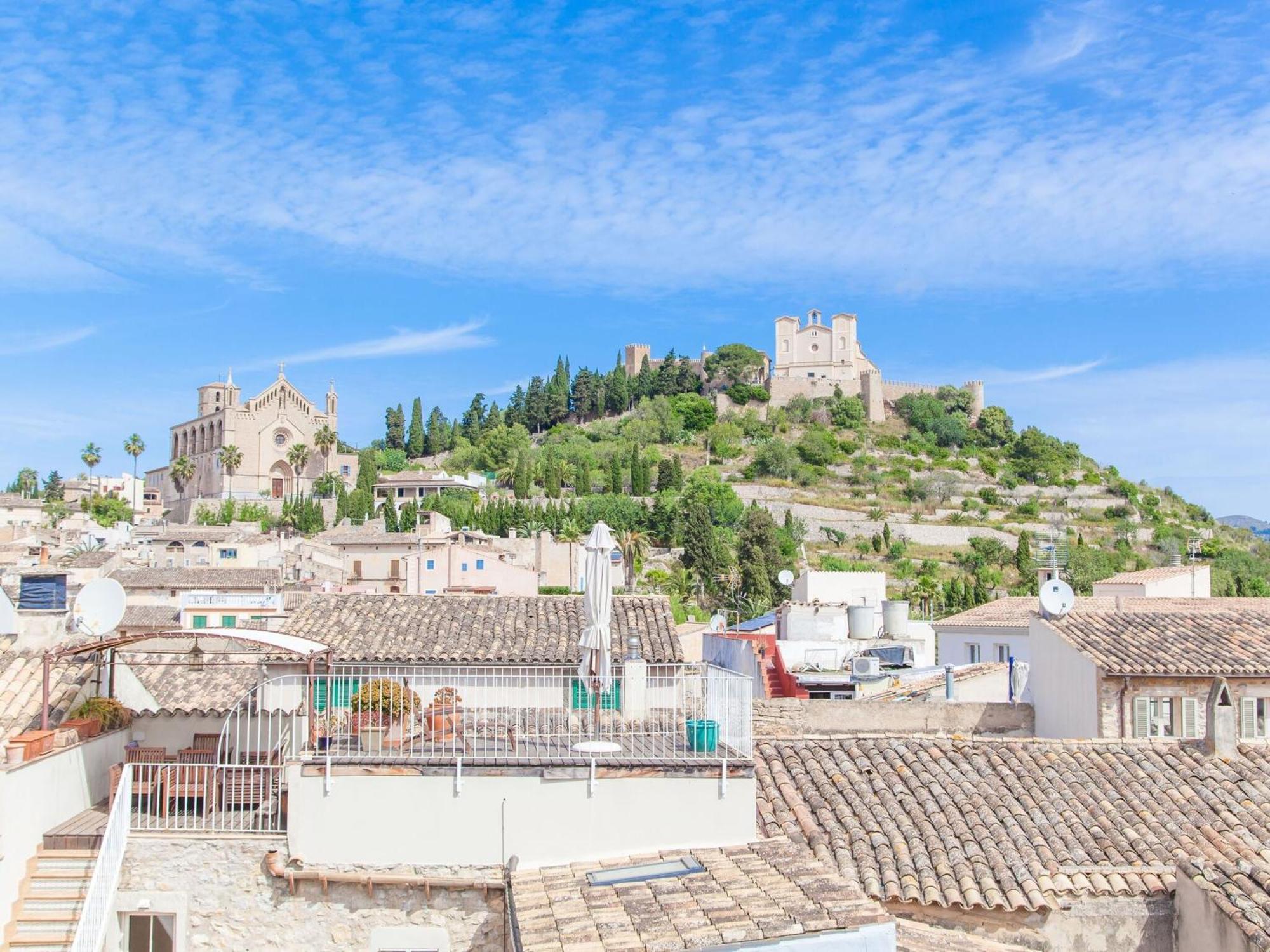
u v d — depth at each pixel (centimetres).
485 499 16550
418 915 1585
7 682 1923
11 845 1569
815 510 17175
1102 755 2125
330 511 16762
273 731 2123
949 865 1747
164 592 7150
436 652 2703
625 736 1909
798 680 3550
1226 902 1549
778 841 1664
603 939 1302
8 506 14538
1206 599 4678
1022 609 5081
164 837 1623
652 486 17612
